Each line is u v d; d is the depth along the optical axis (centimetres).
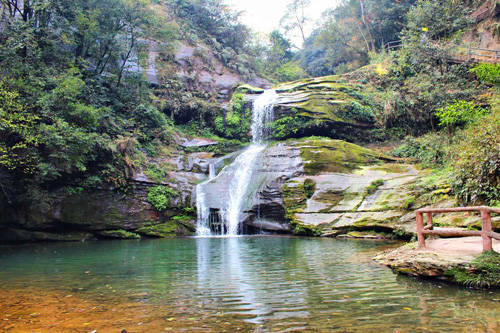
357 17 4200
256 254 1092
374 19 3919
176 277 758
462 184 1214
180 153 2434
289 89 3042
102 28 2320
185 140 2616
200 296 588
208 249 1248
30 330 429
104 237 1741
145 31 2495
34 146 1571
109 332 417
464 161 1198
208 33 4100
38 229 1631
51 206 1644
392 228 1373
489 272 576
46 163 1578
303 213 1725
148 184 1925
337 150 2086
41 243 1576
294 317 465
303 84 3069
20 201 1588
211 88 3406
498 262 581
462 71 2591
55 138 1507
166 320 461
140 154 2069
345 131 2605
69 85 1706
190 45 3591
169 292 619
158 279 739
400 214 1414
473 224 1017
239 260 983
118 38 2436
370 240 1366
